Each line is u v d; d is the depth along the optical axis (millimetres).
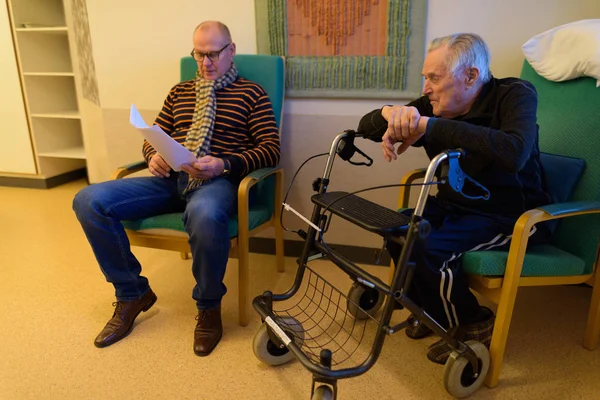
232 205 1493
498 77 1733
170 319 1601
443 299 1244
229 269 2004
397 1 1711
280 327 1183
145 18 2059
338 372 1035
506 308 1185
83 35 2383
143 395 1238
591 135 1366
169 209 1628
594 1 1587
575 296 1787
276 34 1869
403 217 1063
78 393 1242
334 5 1772
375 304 1586
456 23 1712
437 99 1263
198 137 1612
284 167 2047
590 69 1353
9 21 2836
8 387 1260
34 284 1832
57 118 3189
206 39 1607
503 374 1323
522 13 1652
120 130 2281
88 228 1411
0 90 2984
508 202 1281
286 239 2146
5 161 3131
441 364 1374
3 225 2479
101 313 1629
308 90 1896
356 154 1939
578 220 1340
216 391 1256
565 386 1274
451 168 1011
